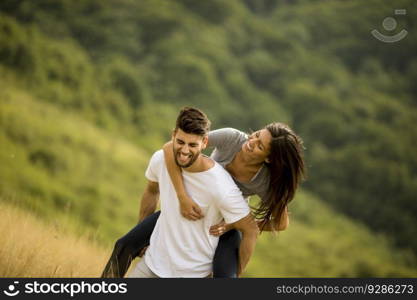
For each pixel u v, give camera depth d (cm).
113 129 8006
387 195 8800
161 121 8906
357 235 7675
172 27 10906
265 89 10731
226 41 11262
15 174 5075
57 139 6200
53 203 4962
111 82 9194
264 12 13212
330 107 10075
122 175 6231
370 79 11569
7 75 7781
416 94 11669
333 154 9256
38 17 9981
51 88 8006
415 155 9619
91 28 10362
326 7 12900
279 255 5891
